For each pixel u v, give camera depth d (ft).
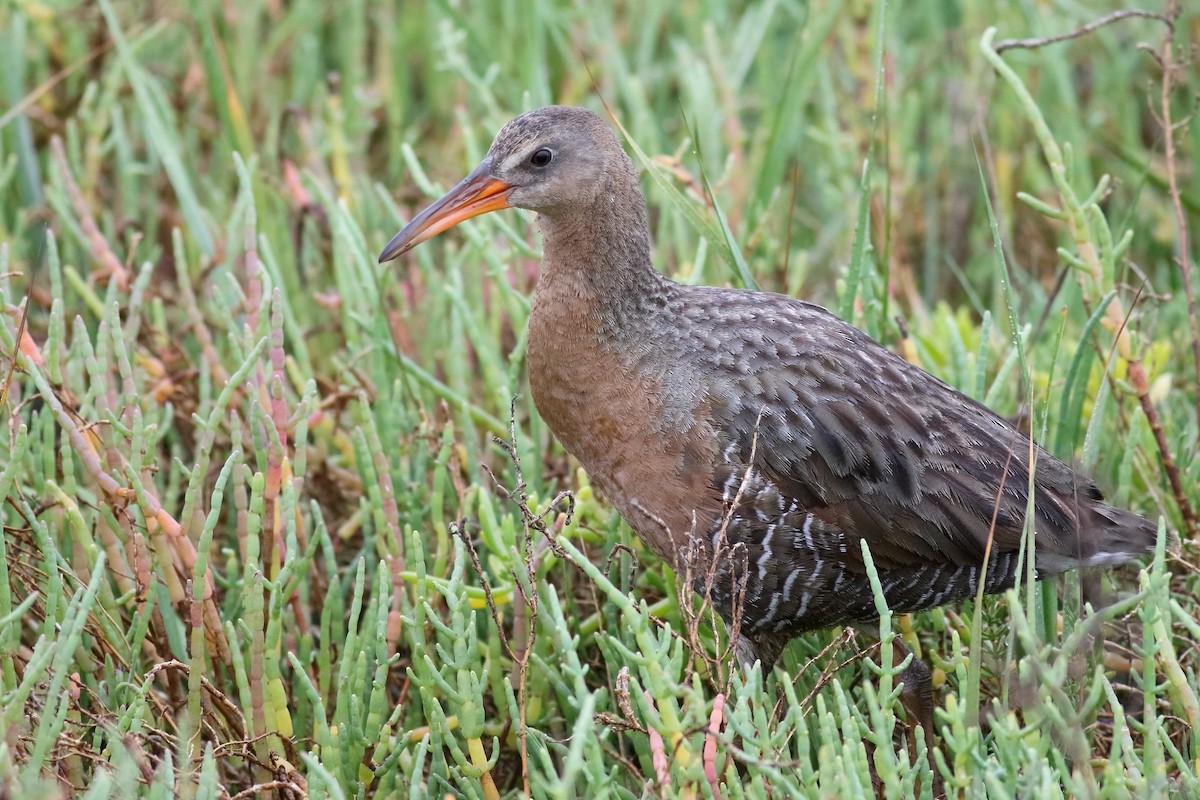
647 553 31.99
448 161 45.55
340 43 50.60
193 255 41.55
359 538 34.63
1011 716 23.75
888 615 24.59
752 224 38.37
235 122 42.24
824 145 45.50
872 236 38.17
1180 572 31.68
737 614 26.68
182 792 23.89
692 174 40.63
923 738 26.94
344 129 45.44
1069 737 23.45
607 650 28.45
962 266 45.70
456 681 27.55
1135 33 47.67
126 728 25.18
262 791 26.30
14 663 27.09
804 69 42.32
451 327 37.37
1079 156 44.09
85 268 40.45
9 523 30.07
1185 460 33.96
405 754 27.55
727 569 28.43
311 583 31.99
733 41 48.67
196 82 46.03
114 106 42.57
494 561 29.40
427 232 31.07
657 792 24.77
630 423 29.19
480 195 30.86
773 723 25.95
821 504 28.30
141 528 27.68
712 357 28.94
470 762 27.45
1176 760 25.00
